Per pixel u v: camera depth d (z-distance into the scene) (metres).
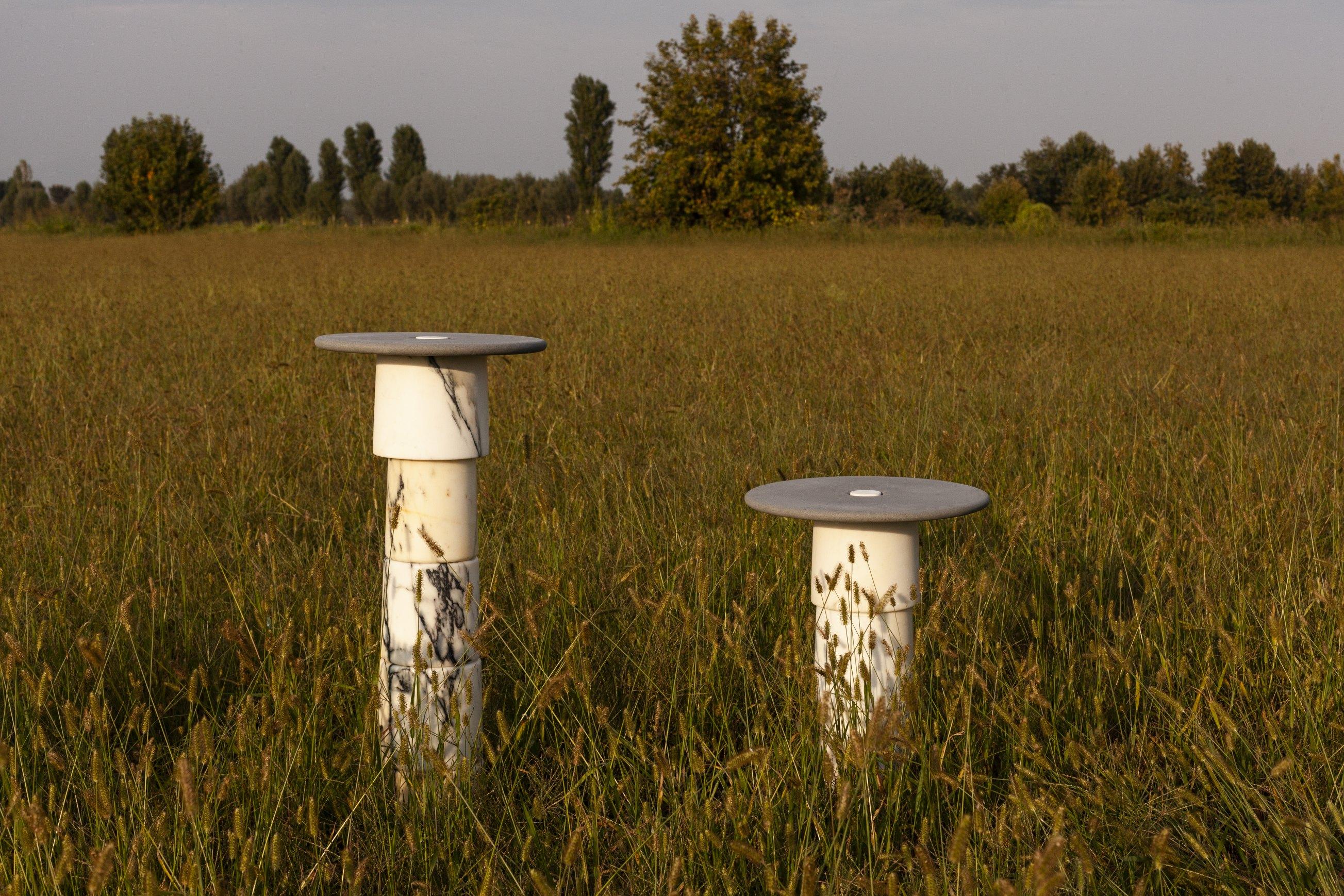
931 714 3.00
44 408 6.79
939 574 3.61
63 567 3.93
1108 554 4.21
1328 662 3.09
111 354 9.52
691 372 8.48
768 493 2.97
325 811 2.82
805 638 3.40
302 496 5.09
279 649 2.71
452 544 2.79
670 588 3.73
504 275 20.47
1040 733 3.07
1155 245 33.53
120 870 2.28
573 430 6.33
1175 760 2.86
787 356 9.38
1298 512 4.39
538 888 2.13
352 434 6.33
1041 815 2.53
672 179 43.91
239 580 3.76
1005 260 25.33
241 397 7.66
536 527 4.46
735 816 2.36
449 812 2.52
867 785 2.40
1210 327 11.87
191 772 2.16
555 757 2.85
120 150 54.47
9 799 2.46
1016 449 5.88
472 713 2.83
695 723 3.12
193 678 2.68
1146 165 78.25
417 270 21.75
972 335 11.23
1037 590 3.97
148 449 5.66
